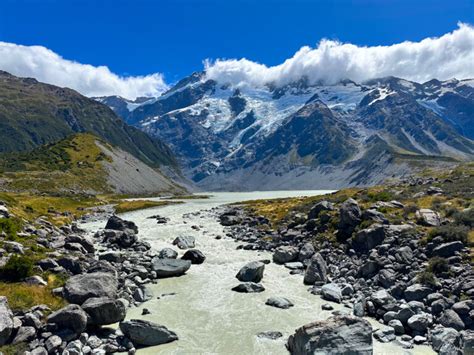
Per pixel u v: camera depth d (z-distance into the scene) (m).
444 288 38.91
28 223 63.12
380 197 78.00
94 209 139.88
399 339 33.03
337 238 59.97
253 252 65.50
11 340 29.30
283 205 110.56
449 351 29.62
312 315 38.16
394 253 48.12
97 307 33.50
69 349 29.11
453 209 58.22
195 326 35.72
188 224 100.00
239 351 31.06
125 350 31.33
